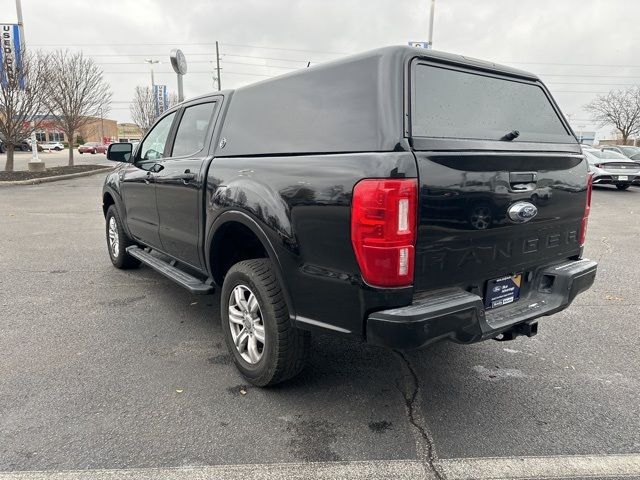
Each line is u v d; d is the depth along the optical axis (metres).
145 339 3.93
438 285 2.47
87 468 2.37
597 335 4.11
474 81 2.89
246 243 3.55
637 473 2.37
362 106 2.49
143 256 4.93
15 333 4.02
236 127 3.43
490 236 2.65
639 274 6.02
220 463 2.42
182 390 3.12
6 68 18.55
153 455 2.47
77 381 3.22
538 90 3.38
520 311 2.90
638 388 3.22
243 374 3.23
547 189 2.93
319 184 2.52
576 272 3.11
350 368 3.47
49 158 39.59
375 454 2.51
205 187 3.54
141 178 4.68
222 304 3.37
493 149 2.66
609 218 10.66
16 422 2.73
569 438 2.66
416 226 2.32
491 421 2.82
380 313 2.35
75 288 5.27
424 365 3.54
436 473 2.37
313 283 2.61
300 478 2.33
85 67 23.98
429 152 2.35
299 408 2.94
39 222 9.52
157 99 41.31
